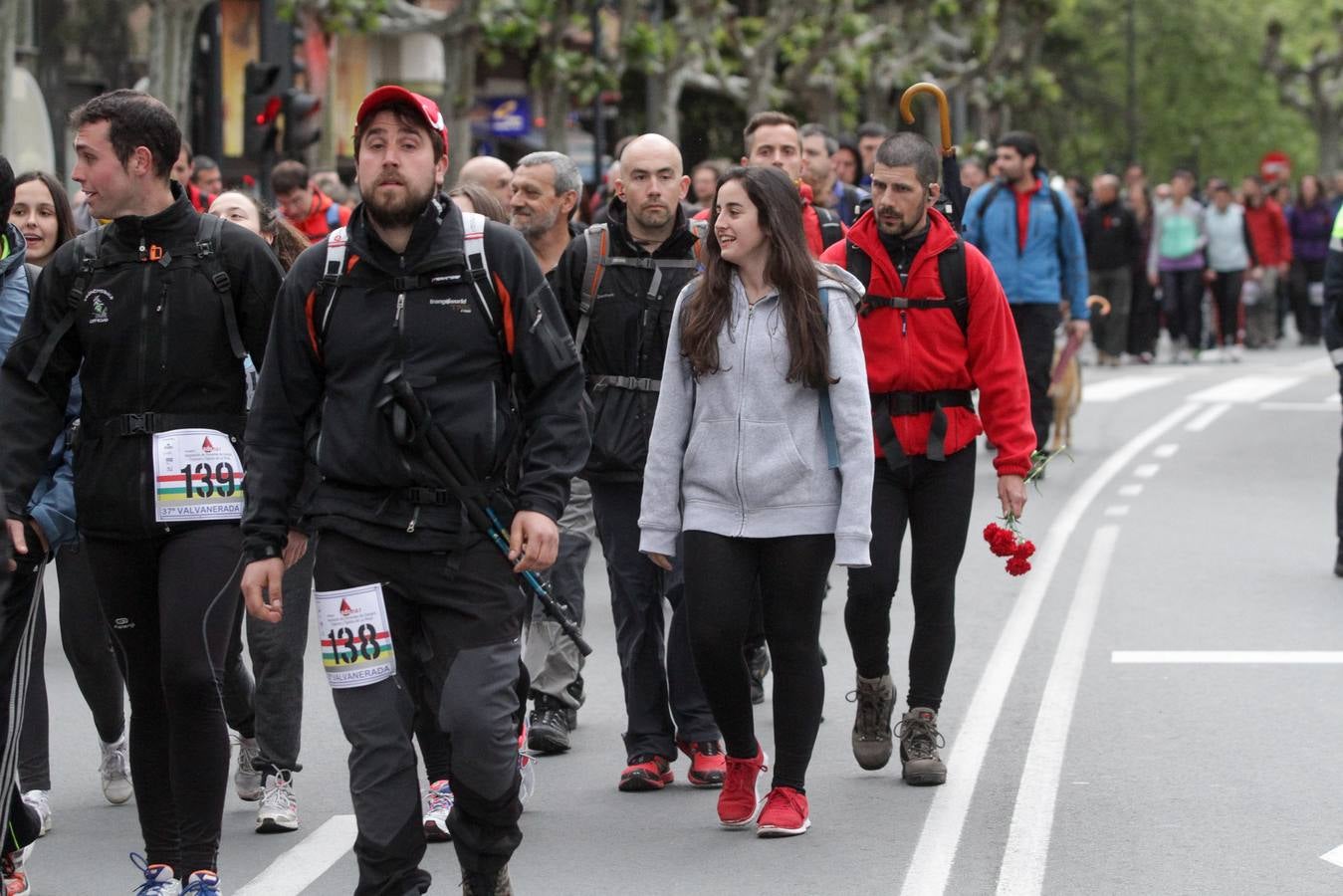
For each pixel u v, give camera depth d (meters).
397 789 14.17
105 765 20.09
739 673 17.94
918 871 17.02
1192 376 71.25
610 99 104.69
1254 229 85.88
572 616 21.73
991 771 20.39
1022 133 37.34
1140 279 77.25
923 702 19.94
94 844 18.59
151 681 16.02
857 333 17.70
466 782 14.19
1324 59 166.75
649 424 20.05
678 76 84.19
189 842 15.61
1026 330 37.47
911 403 19.41
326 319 14.33
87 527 15.71
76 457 15.80
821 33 94.69
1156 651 26.05
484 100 106.69
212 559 15.48
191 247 15.69
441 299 14.24
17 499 15.52
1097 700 23.38
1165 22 170.50
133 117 15.45
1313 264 88.50
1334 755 20.70
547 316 14.49
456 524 14.17
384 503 14.19
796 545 17.56
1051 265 37.34
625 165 20.28
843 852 17.66
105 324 15.55
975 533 36.72
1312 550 34.19
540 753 21.67
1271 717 22.36
